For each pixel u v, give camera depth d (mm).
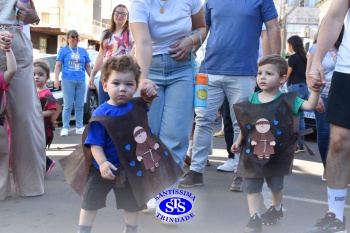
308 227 5207
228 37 6770
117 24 8289
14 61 5699
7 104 5965
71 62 11883
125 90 4145
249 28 6793
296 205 6113
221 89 6926
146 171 4215
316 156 10016
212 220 5363
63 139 11289
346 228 5227
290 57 10211
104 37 8383
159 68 5250
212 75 6879
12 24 5863
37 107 6180
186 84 5266
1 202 5926
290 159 4996
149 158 4242
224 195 6406
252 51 6848
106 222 5199
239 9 6770
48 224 5168
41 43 42438
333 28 4715
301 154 10188
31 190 6133
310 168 8664
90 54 16031
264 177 4949
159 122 5305
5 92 5902
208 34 7234
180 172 4441
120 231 4945
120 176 4098
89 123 4113
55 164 8086
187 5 5285
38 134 6176
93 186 4195
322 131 7117
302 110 4906
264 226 5242
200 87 5285
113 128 4094
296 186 7180
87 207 4199
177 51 5207
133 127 4191
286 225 5293
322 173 8242
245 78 6805
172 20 5188
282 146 4914
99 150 4074
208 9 7012
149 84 4297
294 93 4949
